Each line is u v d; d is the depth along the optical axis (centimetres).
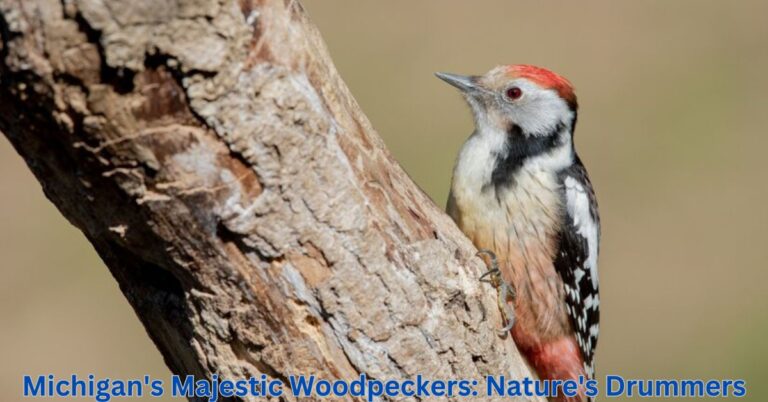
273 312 699
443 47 2262
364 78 2162
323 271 695
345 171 691
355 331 711
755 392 1700
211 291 696
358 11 2373
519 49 2284
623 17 2419
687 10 2455
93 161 633
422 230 743
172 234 667
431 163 1962
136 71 602
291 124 659
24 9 582
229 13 618
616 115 2161
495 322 862
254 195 663
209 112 630
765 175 2039
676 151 2102
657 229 1953
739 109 2177
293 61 656
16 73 596
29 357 1705
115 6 583
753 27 2403
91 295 1814
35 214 1953
